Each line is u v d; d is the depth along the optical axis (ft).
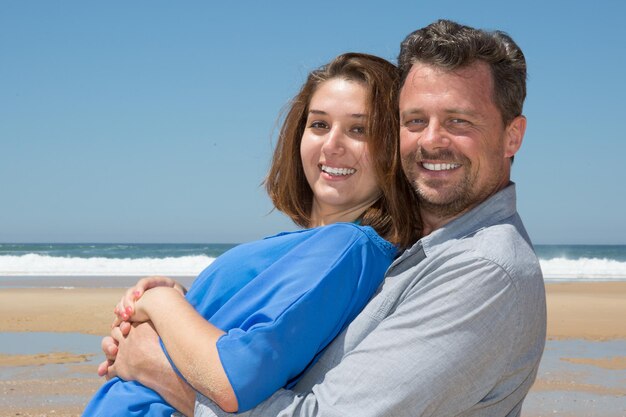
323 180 9.87
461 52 8.46
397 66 9.45
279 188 11.00
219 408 7.57
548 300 57.31
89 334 35.24
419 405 7.13
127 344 8.65
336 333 8.11
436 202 8.71
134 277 94.22
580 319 43.62
